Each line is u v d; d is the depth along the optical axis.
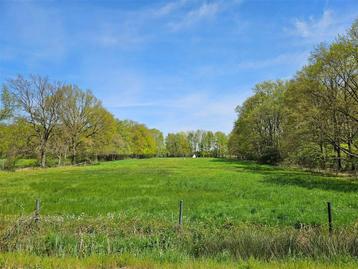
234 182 30.33
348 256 7.61
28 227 10.33
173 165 69.44
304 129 40.44
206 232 10.37
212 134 168.38
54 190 25.39
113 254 8.16
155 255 8.12
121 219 11.84
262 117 71.75
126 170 51.69
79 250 8.65
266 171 47.41
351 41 33.28
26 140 58.78
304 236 9.28
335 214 14.12
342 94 36.56
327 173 42.69
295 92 43.31
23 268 6.75
